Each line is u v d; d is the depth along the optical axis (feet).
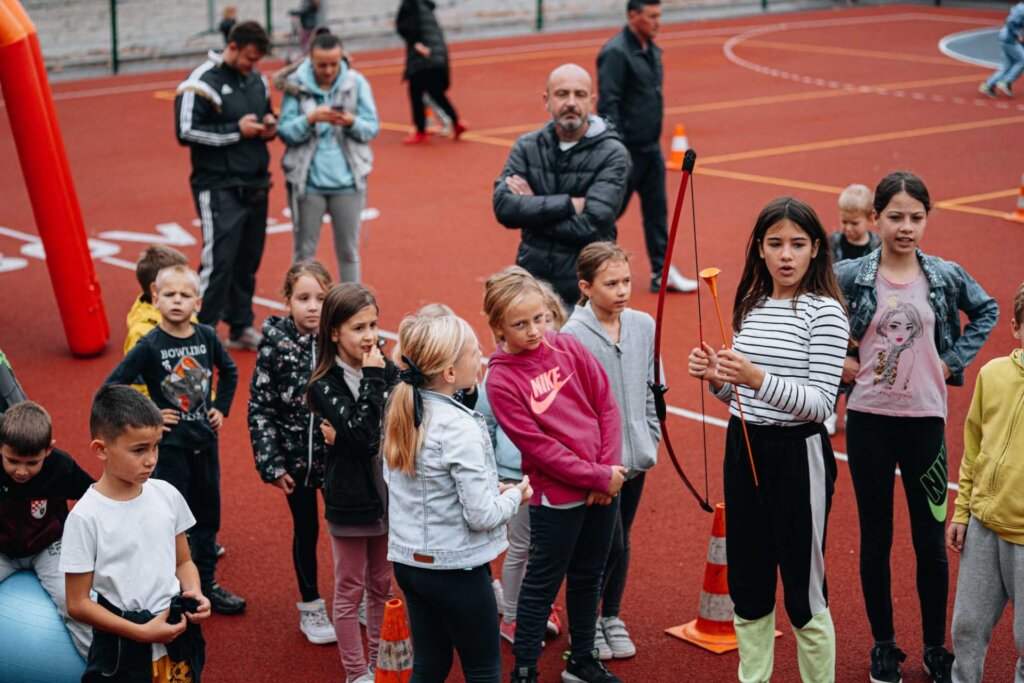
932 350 16.67
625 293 17.24
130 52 86.99
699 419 26.99
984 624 15.23
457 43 97.91
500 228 44.11
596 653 16.94
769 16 116.57
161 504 14.57
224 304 31.24
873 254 17.15
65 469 15.75
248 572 20.61
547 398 15.80
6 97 28.96
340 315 16.38
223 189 30.60
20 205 47.01
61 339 32.83
